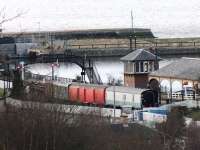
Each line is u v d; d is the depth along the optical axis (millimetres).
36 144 83750
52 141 84688
